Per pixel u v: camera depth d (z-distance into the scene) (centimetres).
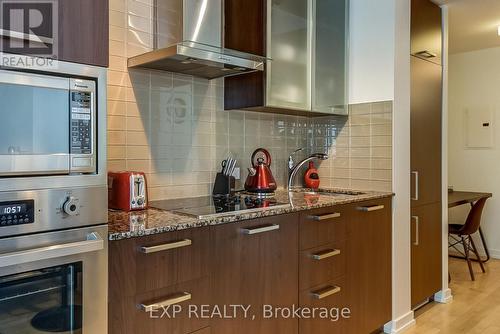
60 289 120
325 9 270
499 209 453
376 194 257
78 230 123
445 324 282
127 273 138
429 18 307
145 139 210
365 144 278
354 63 283
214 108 244
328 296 219
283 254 195
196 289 159
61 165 119
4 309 110
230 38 244
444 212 329
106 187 130
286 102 245
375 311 254
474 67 468
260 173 252
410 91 284
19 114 111
